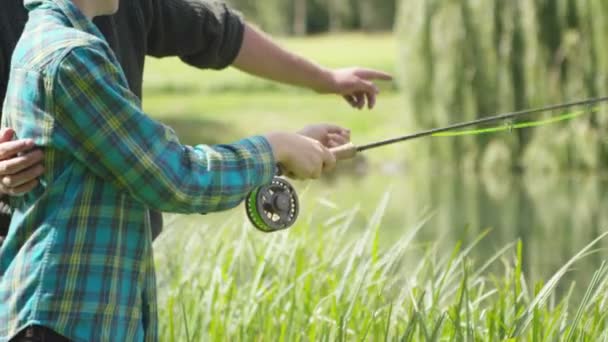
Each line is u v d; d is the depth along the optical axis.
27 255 2.42
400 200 15.17
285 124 25.33
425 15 18.88
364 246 4.64
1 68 2.92
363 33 61.75
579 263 8.98
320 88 3.80
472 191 16.16
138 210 2.48
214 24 3.56
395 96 27.25
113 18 3.05
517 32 18.08
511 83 18.12
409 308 4.16
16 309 2.40
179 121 25.91
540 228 12.20
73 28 2.46
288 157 2.63
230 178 2.49
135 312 2.47
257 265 4.78
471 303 4.20
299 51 44.50
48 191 2.42
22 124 2.43
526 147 17.98
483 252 10.05
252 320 4.38
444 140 18.75
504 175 17.95
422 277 4.82
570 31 17.47
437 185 16.94
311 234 5.50
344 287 4.36
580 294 7.18
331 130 2.93
